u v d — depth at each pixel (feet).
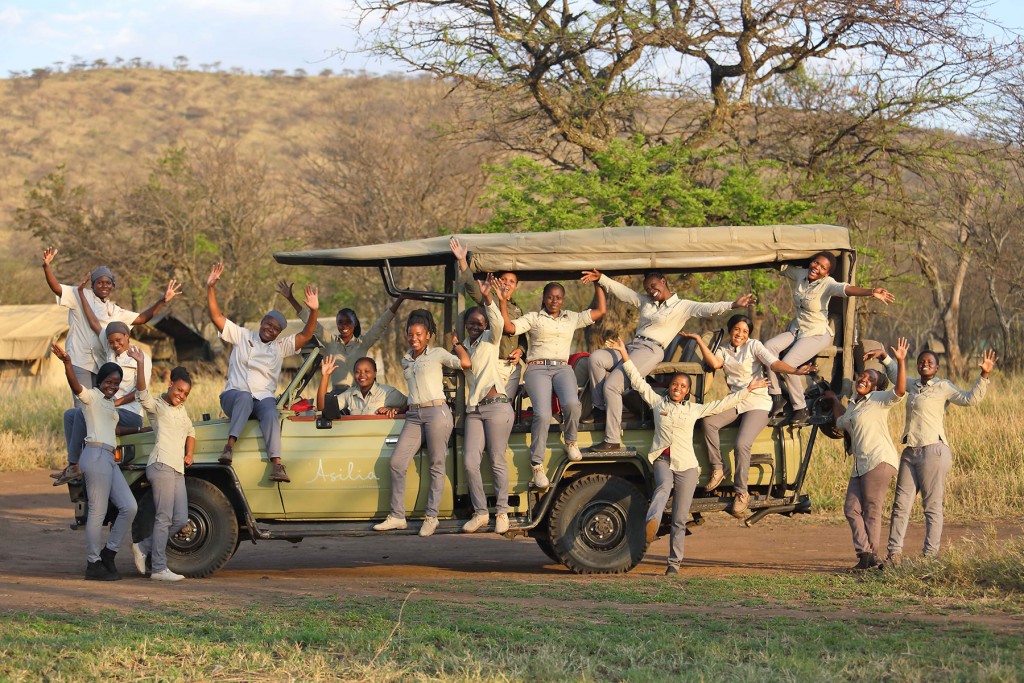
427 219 156.97
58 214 192.65
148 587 37.65
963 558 38.04
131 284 186.91
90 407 39.68
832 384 43.34
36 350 139.23
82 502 42.32
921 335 173.68
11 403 101.81
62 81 583.58
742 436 41.04
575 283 112.57
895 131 101.19
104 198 230.27
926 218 104.68
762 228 42.04
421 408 40.06
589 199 94.27
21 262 225.56
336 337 46.93
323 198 172.45
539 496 41.96
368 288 162.20
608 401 40.86
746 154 106.42
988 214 113.29
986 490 56.90
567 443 40.52
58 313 147.13
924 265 110.93
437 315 115.24
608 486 41.63
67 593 35.78
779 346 42.11
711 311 41.65
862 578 39.04
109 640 27.35
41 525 56.80
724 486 42.91
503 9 100.17
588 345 76.54
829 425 43.11
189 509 40.83
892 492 57.21
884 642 27.66
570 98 107.24
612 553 41.70
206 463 40.75
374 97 254.27
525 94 106.63
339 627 29.73
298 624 29.96
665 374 42.60
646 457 41.65
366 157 162.61
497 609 32.73
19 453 81.10
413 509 41.11
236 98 579.07
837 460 61.41
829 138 104.32
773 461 42.27
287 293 45.50
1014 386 95.55
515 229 93.86
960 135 107.55
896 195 104.99
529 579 40.45
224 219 189.47
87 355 43.62
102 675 24.85
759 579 38.96
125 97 565.94
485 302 39.99
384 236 158.10
